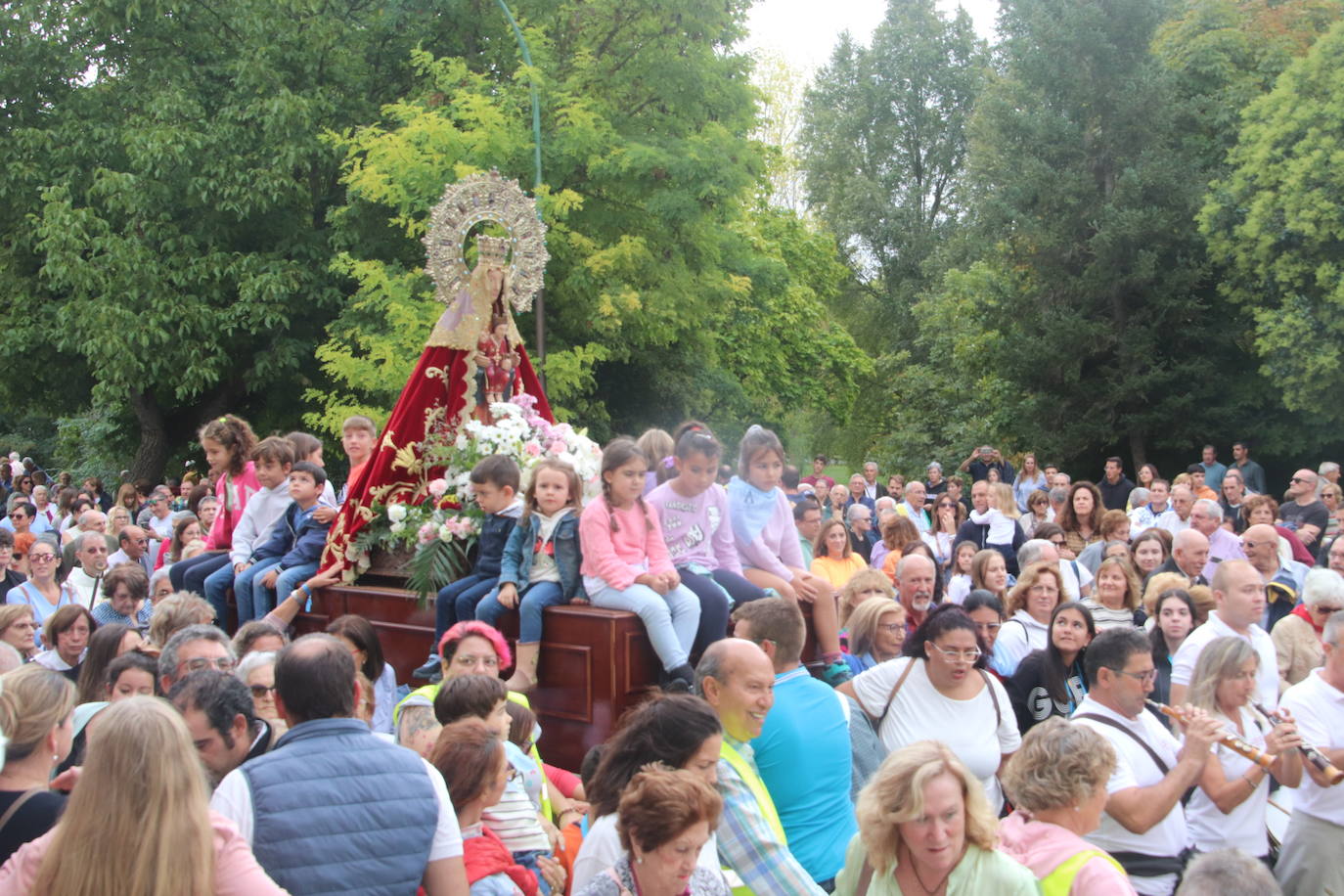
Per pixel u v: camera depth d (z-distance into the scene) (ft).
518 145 61.05
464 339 26.86
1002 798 18.57
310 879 11.53
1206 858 12.36
